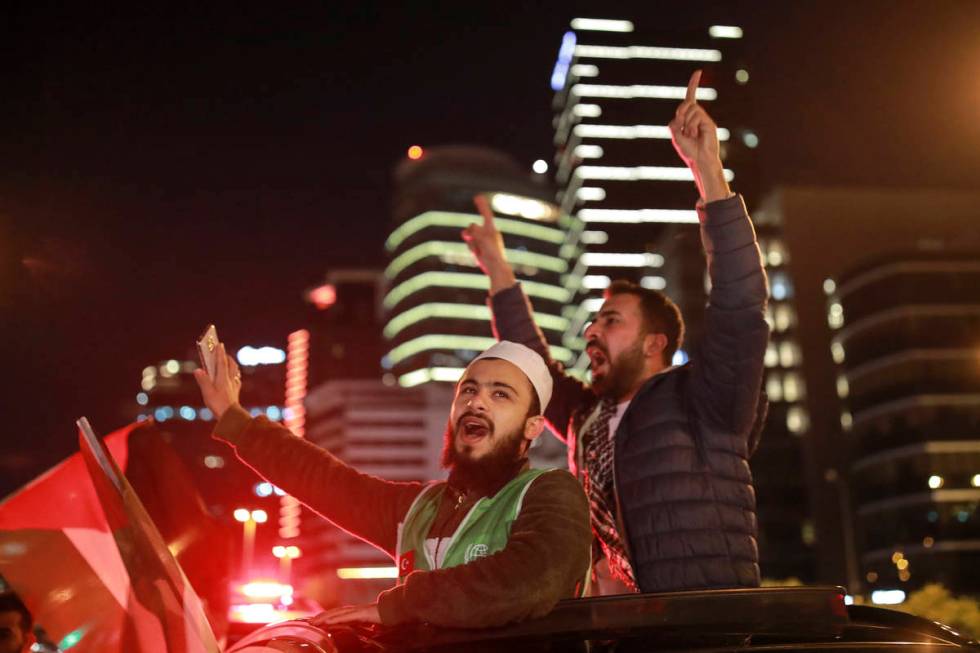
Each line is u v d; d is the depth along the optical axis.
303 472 2.92
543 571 2.04
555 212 175.00
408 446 131.25
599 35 131.12
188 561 2.08
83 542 1.81
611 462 3.56
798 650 2.00
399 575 2.56
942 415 61.31
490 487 2.50
